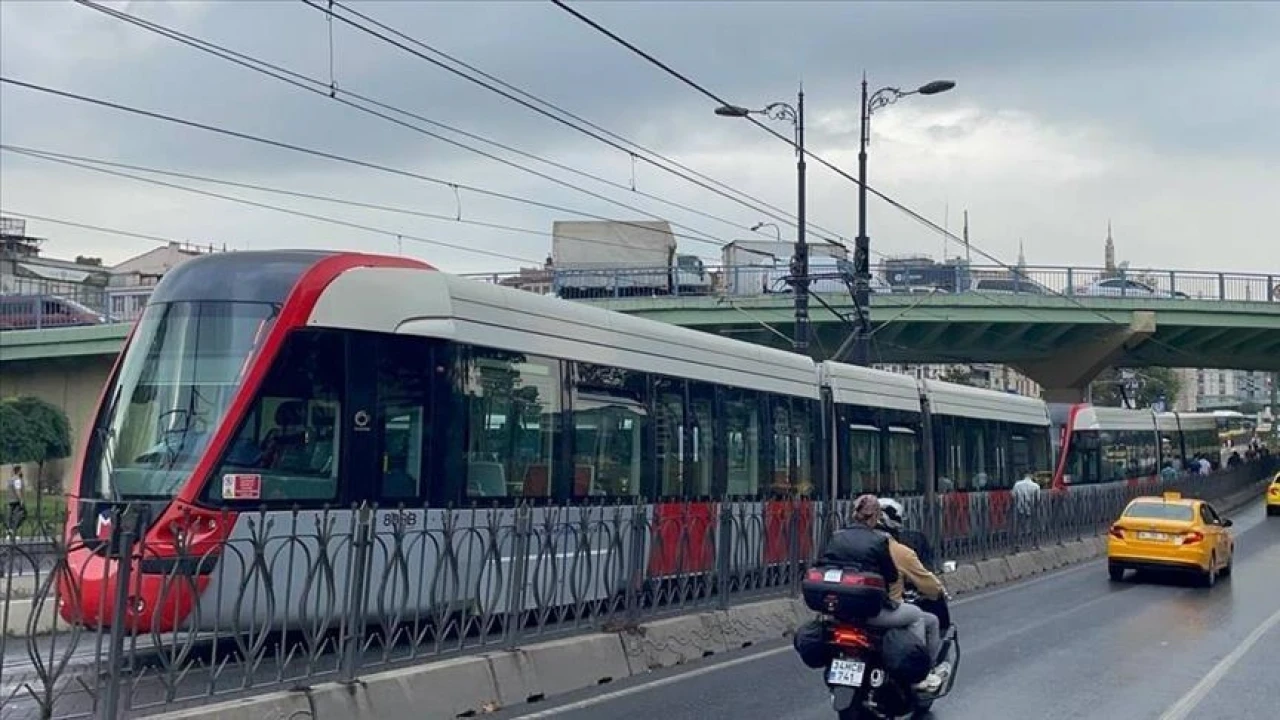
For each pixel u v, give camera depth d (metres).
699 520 14.02
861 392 23.55
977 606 19.44
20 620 8.58
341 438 11.87
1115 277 44.00
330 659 9.26
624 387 15.95
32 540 9.83
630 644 12.34
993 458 30.61
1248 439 93.88
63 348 45.88
